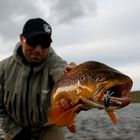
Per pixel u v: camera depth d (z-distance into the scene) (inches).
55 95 32.4
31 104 51.3
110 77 27.4
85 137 161.6
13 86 51.9
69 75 31.1
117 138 157.6
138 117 271.7
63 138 56.7
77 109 29.9
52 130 55.2
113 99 26.7
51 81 49.4
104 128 205.0
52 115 31.0
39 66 49.1
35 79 50.4
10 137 55.5
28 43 44.1
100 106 27.5
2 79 53.0
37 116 51.9
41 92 50.1
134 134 170.9
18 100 51.8
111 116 27.9
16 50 50.8
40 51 44.4
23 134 54.5
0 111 54.3
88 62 30.2
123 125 219.8
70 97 30.3
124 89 27.1
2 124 55.1
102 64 29.4
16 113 52.8
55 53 50.5
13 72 52.0
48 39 44.2
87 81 28.6
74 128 30.4
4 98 53.1
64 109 30.7
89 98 28.3
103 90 27.3
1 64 53.3
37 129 54.2
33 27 43.7
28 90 50.9
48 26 44.4
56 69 48.0
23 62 50.3
